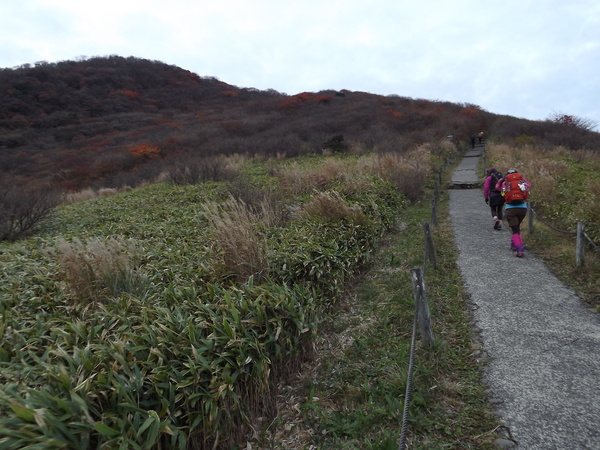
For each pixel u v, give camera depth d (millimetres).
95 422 2004
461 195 12617
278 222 6742
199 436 2537
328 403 3076
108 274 3904
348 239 5953
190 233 7398
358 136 25594
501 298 4629
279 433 2852
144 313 3033
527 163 13773
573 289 4730
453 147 23156
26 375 2402
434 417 2766
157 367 2482
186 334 2857
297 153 23125
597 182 8992
